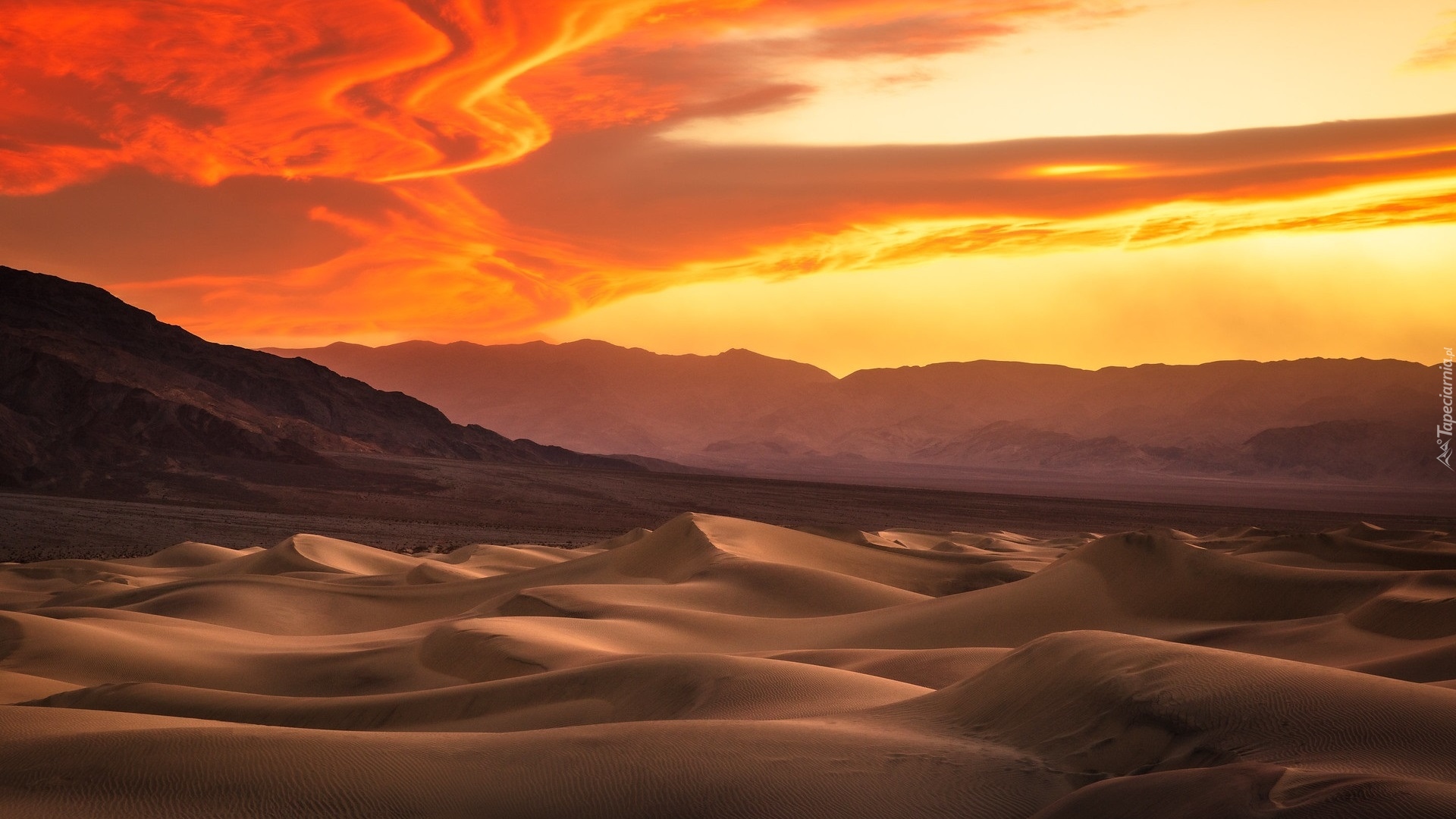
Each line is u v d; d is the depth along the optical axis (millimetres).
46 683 21906
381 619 41625
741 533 49594
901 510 140375
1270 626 28656
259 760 10320
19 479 102438
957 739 11648
